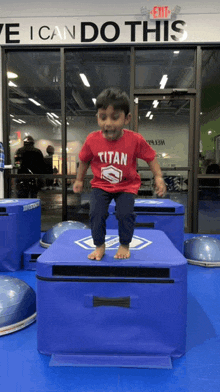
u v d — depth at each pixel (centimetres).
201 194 1009
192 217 462
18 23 443
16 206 271
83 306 138
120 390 120
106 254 151
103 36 437
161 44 437
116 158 134
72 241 178
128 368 133
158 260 139
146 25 431
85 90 775
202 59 450
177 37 430
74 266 137
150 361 136
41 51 456
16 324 166
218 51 448
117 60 504
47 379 126
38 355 144
